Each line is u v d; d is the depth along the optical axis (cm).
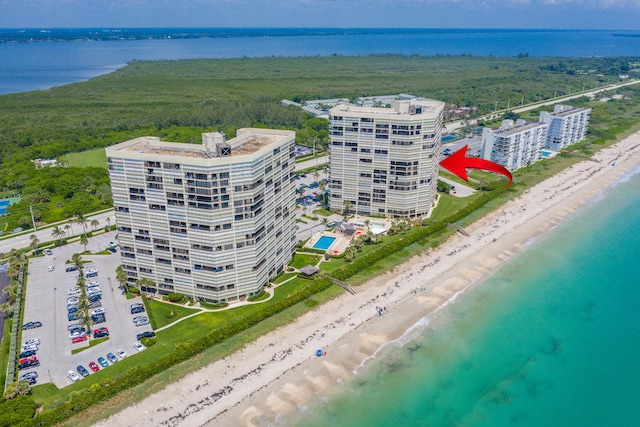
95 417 11462
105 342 14025
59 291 16738
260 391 12538
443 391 12756
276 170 16350
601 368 13600
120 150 15175
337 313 15812
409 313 15975
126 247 16162
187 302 16012
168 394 12250
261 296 16338
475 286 17650
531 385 12975
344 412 12012
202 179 14150
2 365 13138
